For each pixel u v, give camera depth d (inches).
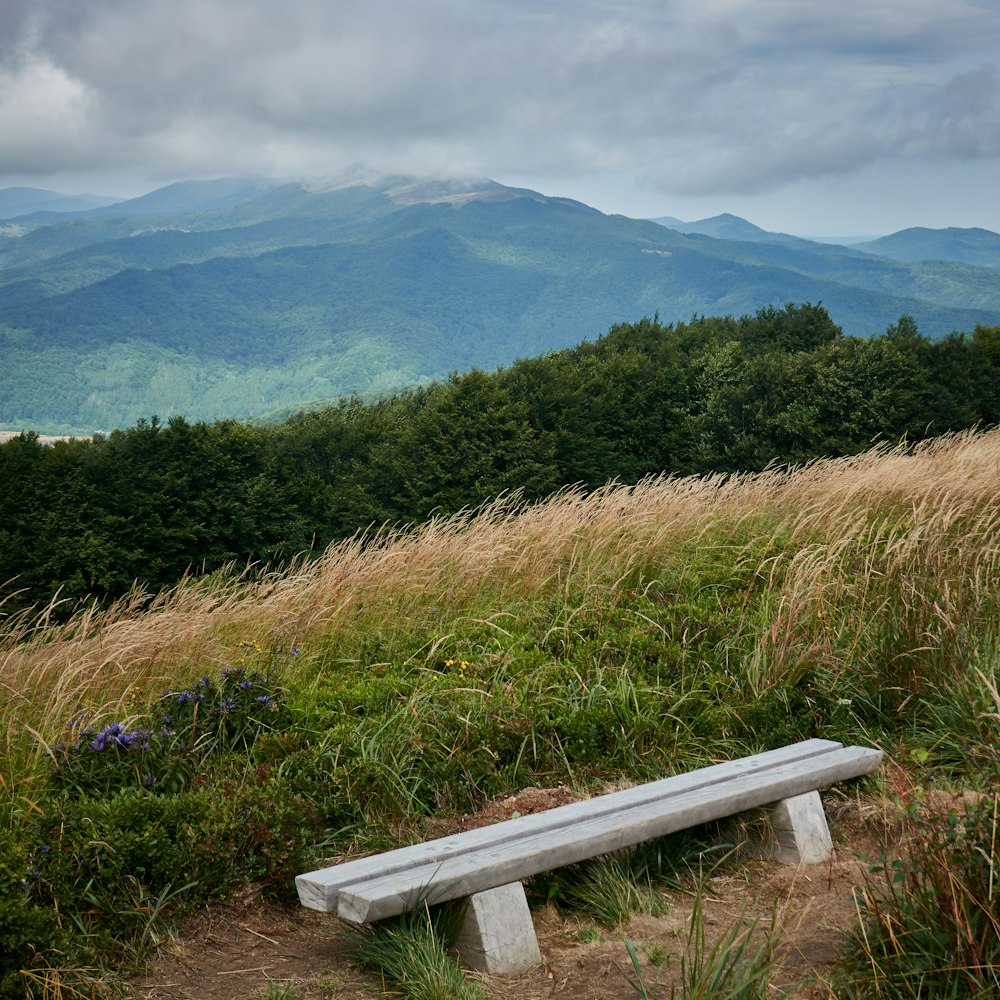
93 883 133.7
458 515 323.6
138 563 861.2
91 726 173.8
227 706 188.4
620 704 196.9
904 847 141.3
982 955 103.5
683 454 1119.6
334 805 162.6
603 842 131.3
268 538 928.9
